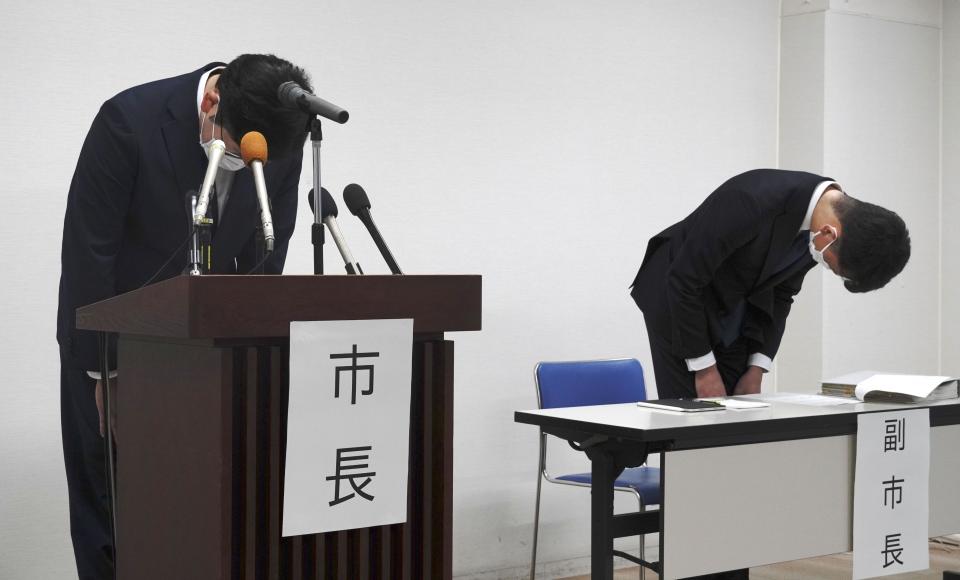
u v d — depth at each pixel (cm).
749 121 457
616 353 416
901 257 243
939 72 496
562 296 402
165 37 318
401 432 145
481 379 383
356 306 139
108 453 194
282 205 229
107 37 309
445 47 371
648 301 296
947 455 269
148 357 151
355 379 140
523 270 392
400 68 362
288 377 139
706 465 223
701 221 263
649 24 423
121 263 216
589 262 408
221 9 327
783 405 256
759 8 460
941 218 498
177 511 143
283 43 339
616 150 415
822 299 460
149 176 207
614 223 415
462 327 149
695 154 439
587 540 407
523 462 392
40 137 300
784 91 467
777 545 234
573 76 403
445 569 151
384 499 144
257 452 138
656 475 332
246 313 130
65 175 304
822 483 242
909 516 254
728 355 292
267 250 162
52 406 305
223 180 213
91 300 208
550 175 398
